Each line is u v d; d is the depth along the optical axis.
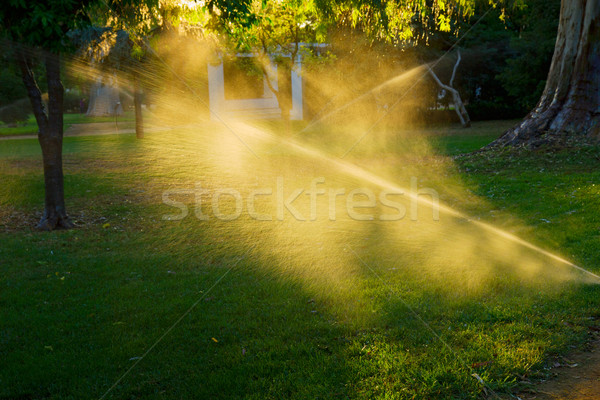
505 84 20.94
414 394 2.28
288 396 2.30
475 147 11.69
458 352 2.63
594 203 5.64
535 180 7.25
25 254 3.29
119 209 3.34
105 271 3.26
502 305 3.20
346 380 2.40
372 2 9.56
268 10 9.79
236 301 3.17
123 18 2.98
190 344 2.74
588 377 2.38
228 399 2.28
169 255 3.44
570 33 9.36
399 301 3.24
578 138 9.07
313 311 3.12
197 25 4.44
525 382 2.37
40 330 2.77
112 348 2.67
